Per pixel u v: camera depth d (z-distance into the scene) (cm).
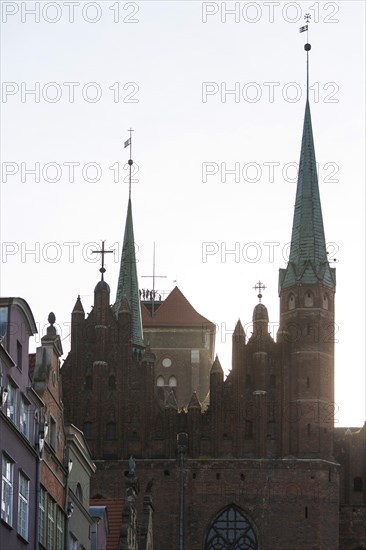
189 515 14625
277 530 14588
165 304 19588
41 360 9350
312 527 14562
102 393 14975
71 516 9856
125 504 11806
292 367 15050
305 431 14862
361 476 15238
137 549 12594
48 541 9088
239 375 15012
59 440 9606
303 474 14700
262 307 15212
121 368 15062
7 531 8006
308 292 15250
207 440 14862
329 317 15250
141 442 14862
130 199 16700
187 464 14738
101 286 15288
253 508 14638
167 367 19125
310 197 15725
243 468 14725
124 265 16212
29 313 8694
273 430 14888
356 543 15012
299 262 15400
